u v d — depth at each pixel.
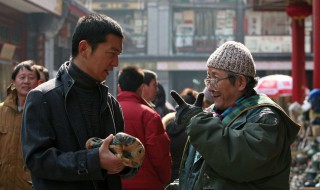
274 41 49.84
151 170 5.32
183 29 50.72
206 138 3.48
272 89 21.14
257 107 3.62
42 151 3.27
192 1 50.41
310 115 12.25
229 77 3.71
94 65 3.40
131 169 3.37
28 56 24.03
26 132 3.32
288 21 49.97
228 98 3.75
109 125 3.58
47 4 22.50
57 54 28.06
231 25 50.56
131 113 5.33
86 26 3.39
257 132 3.45
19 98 5.47
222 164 3.44
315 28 13.67
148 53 50.41
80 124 3.41
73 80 3.42
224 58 3.71
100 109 3.51
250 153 3.41
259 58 49.75
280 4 21.86
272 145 3.44
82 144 3.39
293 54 20.92
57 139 3.37
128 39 46.38
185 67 49.62
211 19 50.72
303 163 12.54
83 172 3.19
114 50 3.41
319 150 12.02
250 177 3.47
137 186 5.26
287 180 3.67
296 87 20.77
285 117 3.61
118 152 3.18
